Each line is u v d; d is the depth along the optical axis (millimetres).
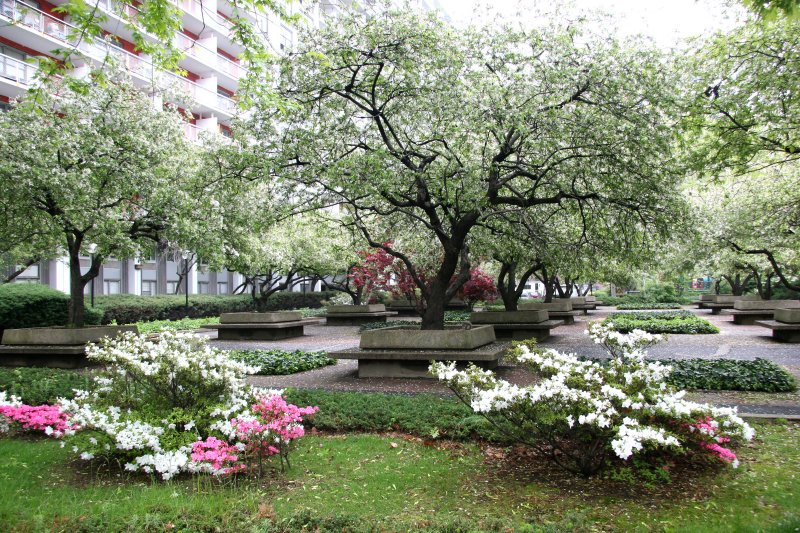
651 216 10922
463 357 10164
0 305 15297
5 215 12414
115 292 28641
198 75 32781
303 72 10391
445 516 4207
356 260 23938
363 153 10570
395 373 10719
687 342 16234
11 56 22422
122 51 23969
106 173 12914
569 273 17609
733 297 29906
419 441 6359
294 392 8383
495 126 9414
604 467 5180
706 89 11578
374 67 10523
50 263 25141
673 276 27797
